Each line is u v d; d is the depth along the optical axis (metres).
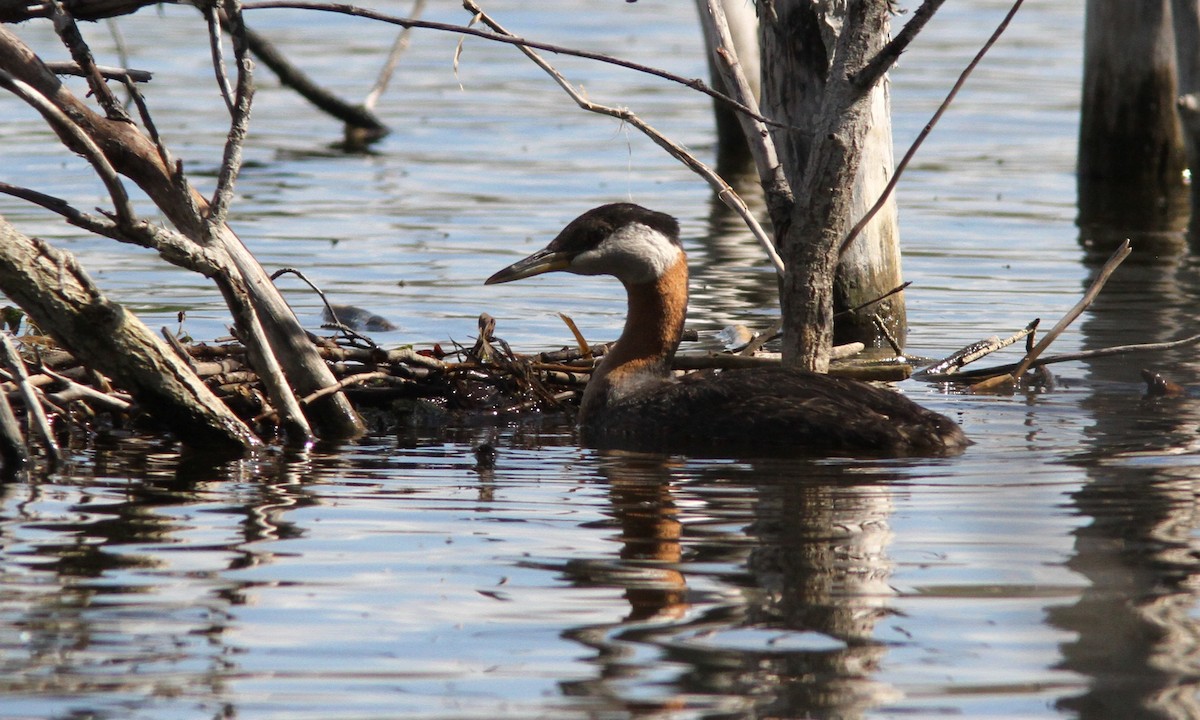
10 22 10.91
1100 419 11.82
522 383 12.82
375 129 28.72
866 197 15.38
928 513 8.98
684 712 6.25
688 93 32.44
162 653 6.82
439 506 9.24
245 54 10.63
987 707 6.25
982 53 11.52
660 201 22.89
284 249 18.83
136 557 8.12
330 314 14.16
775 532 8.60
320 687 6.48
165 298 16.09
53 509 9.10
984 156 26.95
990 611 7.27
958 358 13.65
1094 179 25.62
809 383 11.41
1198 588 7.55
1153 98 25.30
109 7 10.75
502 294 16.88
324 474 10.19
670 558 8.12
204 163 24.59
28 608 7.33
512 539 8.50
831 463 10.42
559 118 29.91
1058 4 43.22
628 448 11.15
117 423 11.75
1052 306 16.52
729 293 17.14
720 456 10.76
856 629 7.08
